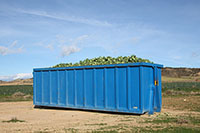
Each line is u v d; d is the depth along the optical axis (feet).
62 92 55.31
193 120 36.86
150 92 44.39
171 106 56.29
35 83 61.98
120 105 44.75
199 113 45.29
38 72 61.41
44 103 59.21
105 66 46.93
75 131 30.19
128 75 43.65
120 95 44.83
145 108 42.78
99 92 48.08
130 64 43.39
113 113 47.52
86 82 50.47
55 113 50.67
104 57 54.54
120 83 44.96
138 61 46.26
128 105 43.45
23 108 60.18
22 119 43.06
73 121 39.70
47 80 59.00
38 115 48.14
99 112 49.60
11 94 109.91
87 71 50.42
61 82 55.62
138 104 42.42
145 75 43.27
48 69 58.44
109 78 46.57
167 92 95.35
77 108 51.75
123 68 44.70
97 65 48.29
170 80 282.77
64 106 54.49
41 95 60.23
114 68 45.93
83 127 33.30
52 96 57.52
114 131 29.30
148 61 46.88
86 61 55.98
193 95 85.30
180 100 68.95
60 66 58.44
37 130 31.96
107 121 38.42
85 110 53.52
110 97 46.26
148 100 43.96
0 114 49.96
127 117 41.70
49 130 31.60
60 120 41.16
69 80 53.93
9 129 33.06
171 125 32.89
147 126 32.42
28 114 49.75
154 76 45.68
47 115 47.96
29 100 82.23
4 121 40.57
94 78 48.75
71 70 53.57
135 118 40.19
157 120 37.27
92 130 30.55
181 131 28.32
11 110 56.39
